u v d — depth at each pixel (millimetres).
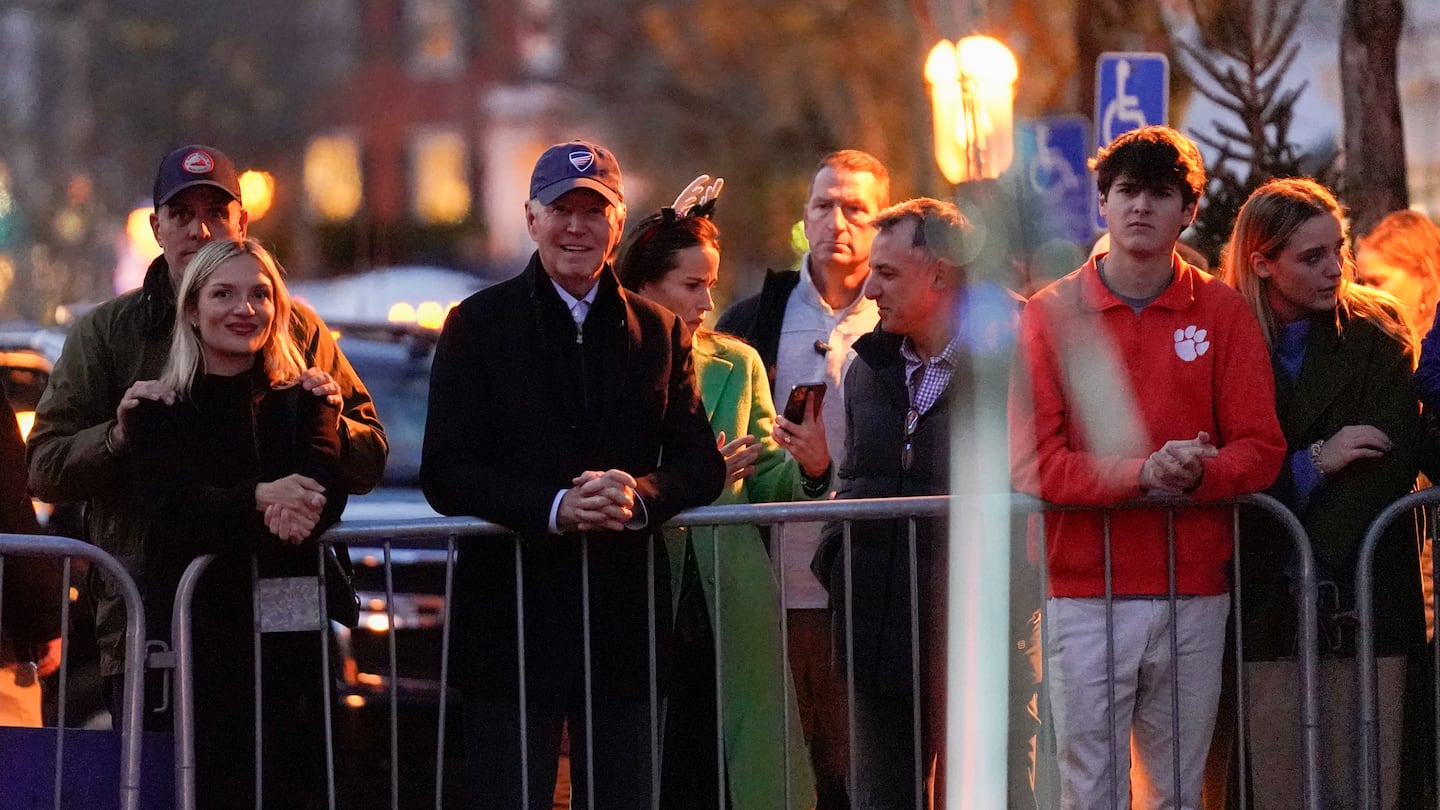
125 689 18391
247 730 18688
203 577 18578
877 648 19297
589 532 18609
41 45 125625
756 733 20016
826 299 23703
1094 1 35844
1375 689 19141
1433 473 20125
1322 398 19406
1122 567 18969
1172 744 19094
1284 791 19359
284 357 18812
